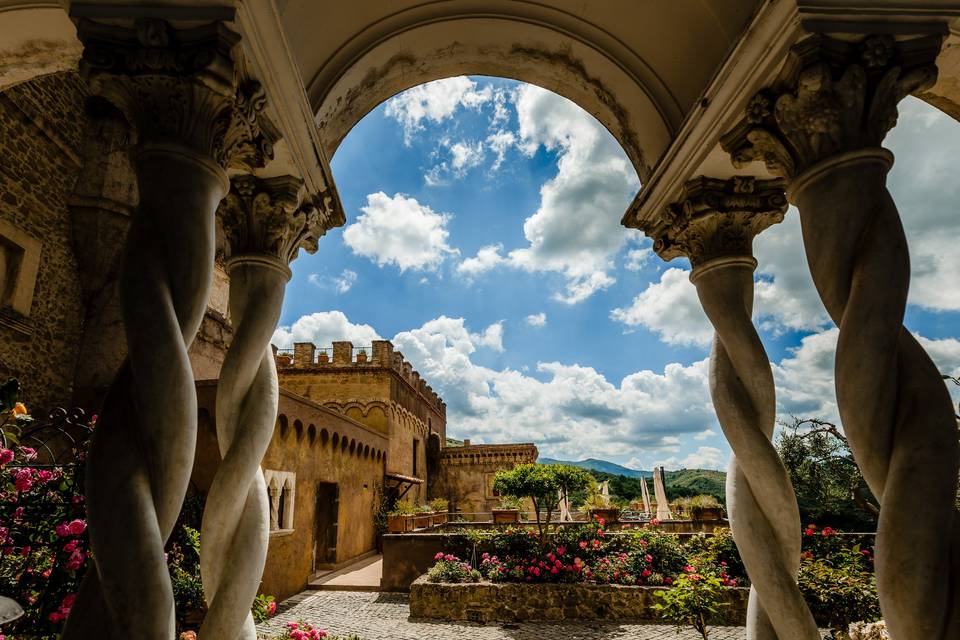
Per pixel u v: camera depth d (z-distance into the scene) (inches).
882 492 76.4
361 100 148.6
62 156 369.1
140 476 69.0
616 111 153.8
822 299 87.2
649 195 139.3
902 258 81.0
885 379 77.0
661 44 129.6
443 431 1443.2
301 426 486.0
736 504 110.1
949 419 74.8
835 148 87.0
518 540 426.9
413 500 1023.0
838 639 244.1
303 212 126.0
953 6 84.3
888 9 83.5
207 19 80.3
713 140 110.1
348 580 505.7
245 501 104.4
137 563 64.6
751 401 113.2
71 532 147.9
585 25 137.9
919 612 68.4
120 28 81.6
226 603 96.2
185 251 79.8
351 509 645.3
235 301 116.3
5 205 320.8
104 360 374.0
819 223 87.1
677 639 312.2
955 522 71.2
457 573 394.3
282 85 98.6
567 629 338.3
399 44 140.3
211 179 86.7
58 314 358.9
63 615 142.5
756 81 95.2
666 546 402.6
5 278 323.9
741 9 104.7
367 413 860.6
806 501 382.3
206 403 358.6
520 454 1219.9
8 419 160.9
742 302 119.6
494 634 327.6
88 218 375.9
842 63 86.2
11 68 134.8
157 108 83.3
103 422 71.5
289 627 201.2
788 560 104.3
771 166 99.8
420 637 320.2
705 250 124.0
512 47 148.9
